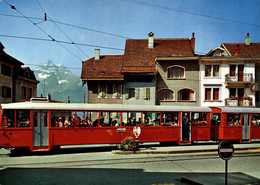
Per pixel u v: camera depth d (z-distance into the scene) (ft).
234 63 94.07
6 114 41.68
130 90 95.55
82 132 45.98
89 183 25.79
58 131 44.27
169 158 39.81
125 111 49.57
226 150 22.93
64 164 34.91
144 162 36.52
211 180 25.09
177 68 96.22
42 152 45.65
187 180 25.84
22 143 41.83
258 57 92.48
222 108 57.98
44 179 27.22
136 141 46.21
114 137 48.24
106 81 95.20
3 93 85.56
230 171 31.68
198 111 55.36
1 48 86.79
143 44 107.24
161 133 51.70
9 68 90.48
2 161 37.11
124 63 96.78
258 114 60.75
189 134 54.13
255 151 47.91
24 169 31.86
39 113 43.24
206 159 39.42
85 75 94.68
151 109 51.42
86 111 46.91
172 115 53.26
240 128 58.39
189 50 102.94
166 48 104.63
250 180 25.23
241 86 94.58
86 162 36.27
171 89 94.89
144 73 91.35
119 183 25.84
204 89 94.68
